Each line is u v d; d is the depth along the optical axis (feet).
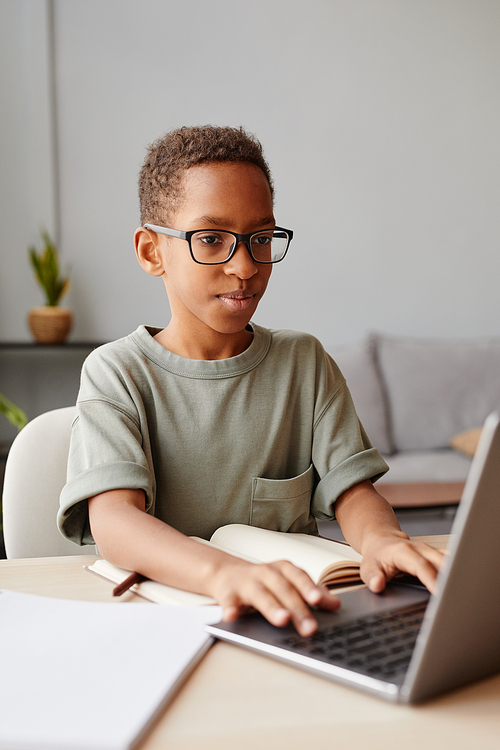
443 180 9.93
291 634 1.49
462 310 10.13
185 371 2.57
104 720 1.15
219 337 2.61
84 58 8.61
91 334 8.86
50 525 2.93
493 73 9.98
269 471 2.66
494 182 10.11
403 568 1.83
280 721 1.19
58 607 1.68
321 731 1.15
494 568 1.24
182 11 8.89
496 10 9.93
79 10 8.55
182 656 1.40
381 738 1.13
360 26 9.50
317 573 1.85
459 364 9.09
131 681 1.29
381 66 9.61
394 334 9.92
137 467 2.20
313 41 9.36
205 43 9.00
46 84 8.41
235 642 1.48
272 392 2.67
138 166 8.84
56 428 3.04
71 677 1.31
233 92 9.14
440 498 6.03
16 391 8.66
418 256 9.93
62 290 8.18
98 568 2.06
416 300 9.96
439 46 9.78
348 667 1.32
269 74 9.25
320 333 9.68
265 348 2.73
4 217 8.50
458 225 10.02
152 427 2.54
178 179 2.35
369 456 2.63
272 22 9.21
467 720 1.19
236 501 2.59
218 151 2.32
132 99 8.80
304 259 9.55
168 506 2.55
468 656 1.28
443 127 9.87
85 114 8.66
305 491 2.69
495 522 1.20
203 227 2.29
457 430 8.82
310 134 9.44
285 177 9.42
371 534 2.18
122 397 2.43
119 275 8.87
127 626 1.56
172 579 1.80
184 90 8.96
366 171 9.66
